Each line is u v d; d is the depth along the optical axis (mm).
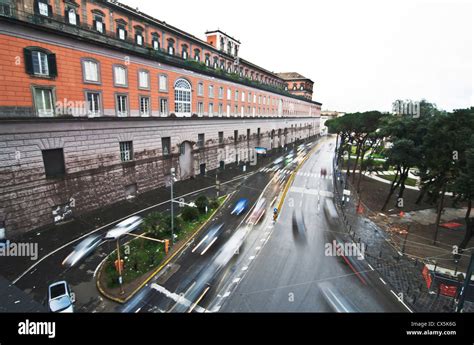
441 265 19281
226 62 52781
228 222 25359
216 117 42656
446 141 20922
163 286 15555
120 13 29469
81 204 22922
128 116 27016
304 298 15094
